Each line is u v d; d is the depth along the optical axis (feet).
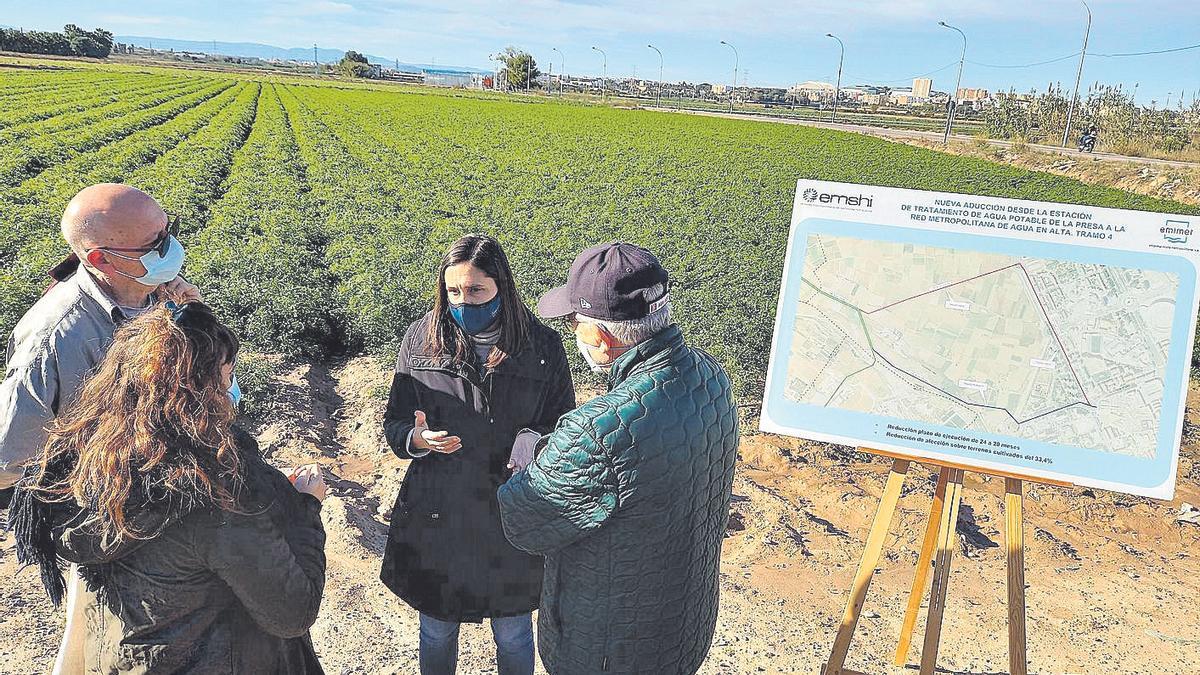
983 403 11.69
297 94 229.04
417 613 15.26
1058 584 17.78
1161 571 18.60
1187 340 11.02
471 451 11.21
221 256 42.27
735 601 16.51
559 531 8.42
